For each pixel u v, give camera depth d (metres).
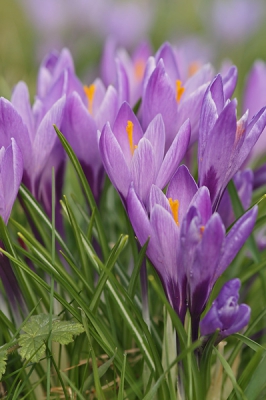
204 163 0.83
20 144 0.86
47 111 0.89
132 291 0.86
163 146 0.84
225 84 0.87
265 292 0.91
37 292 0.89
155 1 2.43
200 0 2.54
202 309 0.82
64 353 0.89
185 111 0.87
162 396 0.85
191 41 1.96
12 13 2.30
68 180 1.04
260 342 0.92
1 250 0.84
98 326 0.85
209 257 0.80
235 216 0.91
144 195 0.84
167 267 0.82
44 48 2.00
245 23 2.06
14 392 0.85
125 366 0.85
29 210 0.89
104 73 1.03
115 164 0.83
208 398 0.86
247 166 0.97
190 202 0.83
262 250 0.97
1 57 1.86
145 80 0.88
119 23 1.95
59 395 0.88
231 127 0.82
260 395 0.88
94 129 0.88
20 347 0.87
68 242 0.99
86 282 0.86
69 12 1.98
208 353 0.83
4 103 0.85
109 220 1.00
